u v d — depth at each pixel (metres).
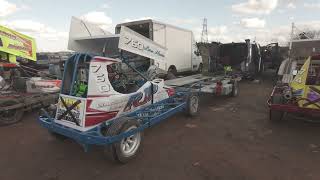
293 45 12.88
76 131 4.07
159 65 10.66
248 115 7.43
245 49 14.41
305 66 5.90
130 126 4.20
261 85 14.09
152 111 5.50
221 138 5.50
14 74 8.10
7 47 8.45
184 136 5.63
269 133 5.80
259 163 4.29
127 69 5.78
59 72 10.70
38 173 4.03
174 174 3.94
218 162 4.34
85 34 10.48
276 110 6.03
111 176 3.90
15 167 4.23
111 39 10.03
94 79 4.12
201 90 7.73
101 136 3.85
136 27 11.05
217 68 13.94
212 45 14.77
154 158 4.50
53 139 5.50
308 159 4.43
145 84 5.49
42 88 7.61
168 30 11.88
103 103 4.28
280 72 11.52
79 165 4.28
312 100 5.55
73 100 4.16
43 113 4.84
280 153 4.69
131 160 4.40
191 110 7.00
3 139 5.53
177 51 12.88
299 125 6.37
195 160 4.42
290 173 3.96
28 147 5.07
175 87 7.33
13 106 6.46
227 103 9.17
